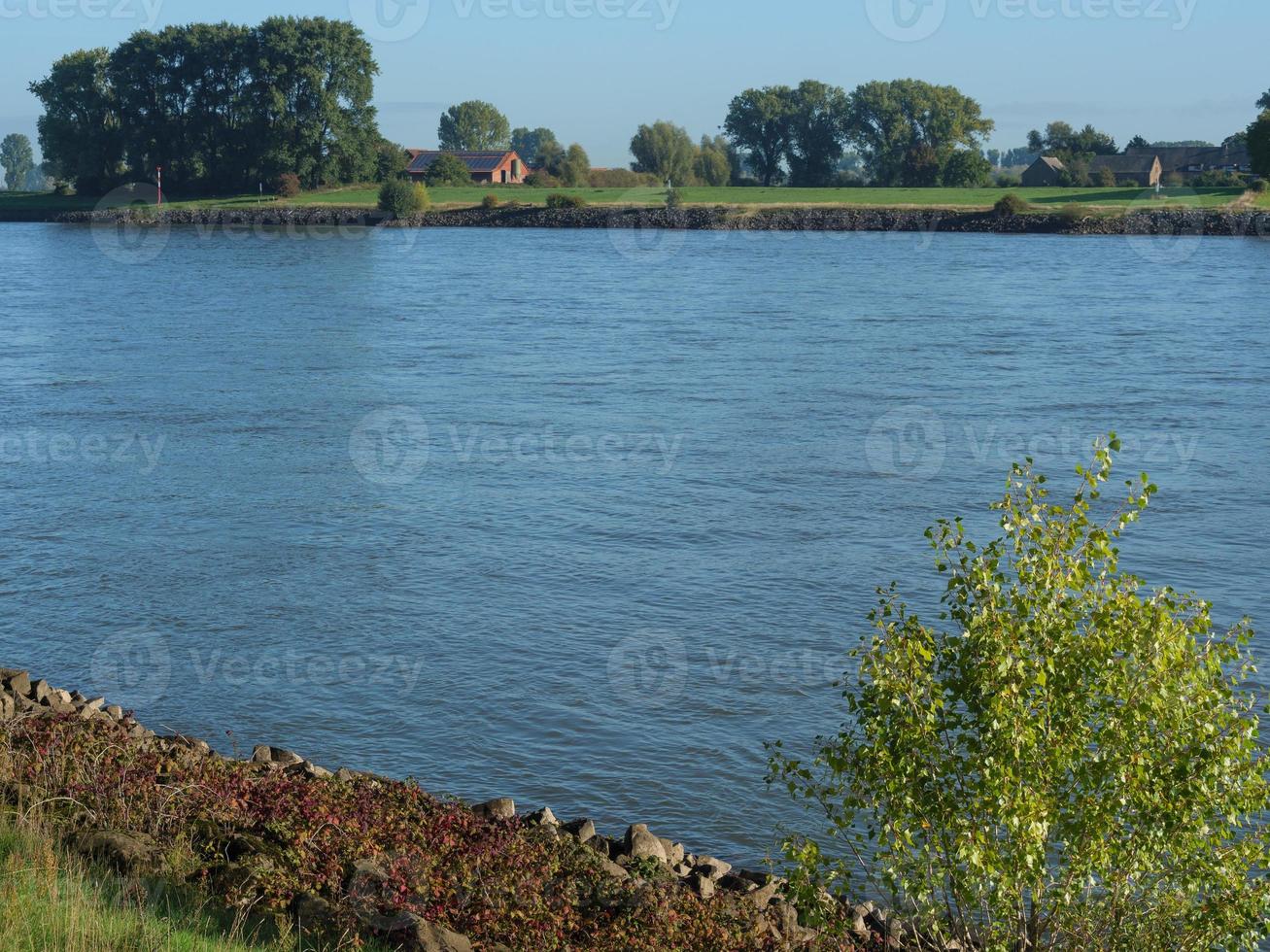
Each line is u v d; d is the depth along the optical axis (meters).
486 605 30.19
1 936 10.48
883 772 13.05
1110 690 12.48
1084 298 97.81
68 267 129.62
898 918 14.86
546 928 13.77
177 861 13.63
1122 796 12.34
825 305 95.31
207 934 11.88
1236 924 12.45
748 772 21.75
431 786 21.28
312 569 32.84
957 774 12.85
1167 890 12.96
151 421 52.59
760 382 62.16
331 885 13.80
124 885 12.53
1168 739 12.52
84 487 41.28
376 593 31.02
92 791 15.12
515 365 67.44
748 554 34.34
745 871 17.80
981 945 13.34
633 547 35.06
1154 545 35.00
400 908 13.34
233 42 195.12
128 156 199.25
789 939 15.07
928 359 68.75
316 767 19.03
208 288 109.69
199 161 194.62
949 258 134.25
